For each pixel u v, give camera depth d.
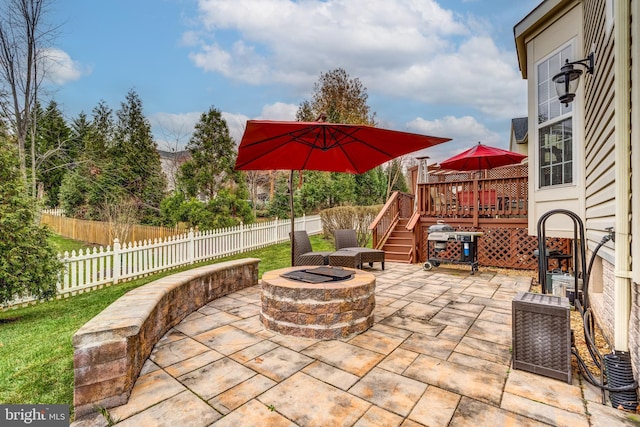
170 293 3.67
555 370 2.54
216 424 2.02
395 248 9.16
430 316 4.14
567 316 2.50
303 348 3.16
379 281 6.27
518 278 6.52
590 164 4.29
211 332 3.58
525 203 7.35
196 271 4.66
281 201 18.39
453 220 8.35
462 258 7.30
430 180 12.73
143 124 18.56
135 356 2.51
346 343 3.28
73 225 13.84
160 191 17.95
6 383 2.70
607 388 2.23
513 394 2.34
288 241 12.90
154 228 11.14
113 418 2.08
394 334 3.52
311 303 3.40
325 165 5.17
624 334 2.54
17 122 11.08
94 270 6.53
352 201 19.09
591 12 4.15
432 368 2.74
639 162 2.29
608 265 3.40
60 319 4.70
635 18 2.33
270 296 3.62
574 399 2.28
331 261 6.62
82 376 2.12
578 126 4.83
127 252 7.21
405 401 2.26
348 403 2.23
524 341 2.67
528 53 5.88
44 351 3.42
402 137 3.71
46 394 2.52
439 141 3.74
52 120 17.33
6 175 4.72
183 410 2.17
